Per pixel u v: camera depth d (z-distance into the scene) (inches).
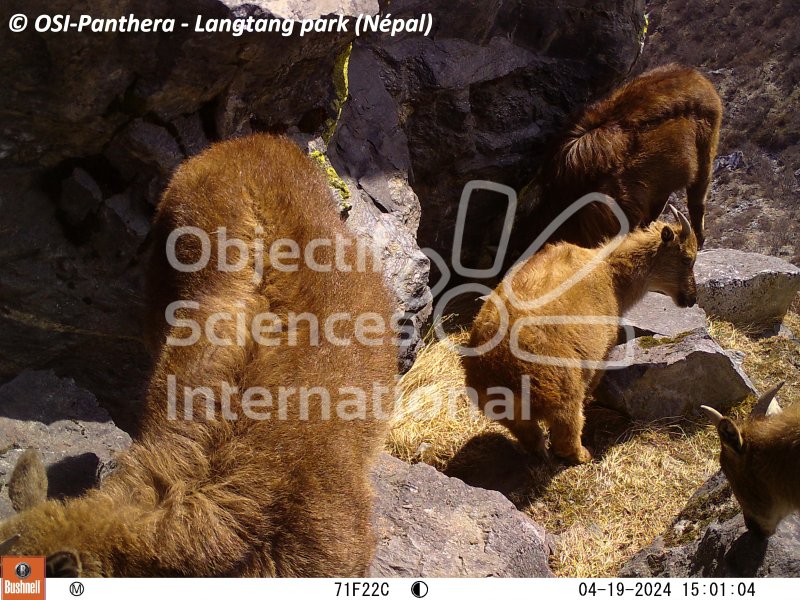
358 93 257.3
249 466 109.0
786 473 157.6
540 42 304.0
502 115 298.2
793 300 339.9
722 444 167.3
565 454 227.0
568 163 289.9
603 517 213.8
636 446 236.5
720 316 301.1
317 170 150.9
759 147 487.5
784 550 163.2
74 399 166.4
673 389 244.8
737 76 530.9
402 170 259.8
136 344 191.3
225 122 180.9
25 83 162.2
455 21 280.2
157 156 175.5
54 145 173.3
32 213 178.4
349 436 118.8
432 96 274.5
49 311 182.4
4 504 138.9
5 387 163.3
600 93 317.7
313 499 111.3
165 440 112.8
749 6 570.9
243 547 106.7
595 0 304.2
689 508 198.2
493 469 228.5
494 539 171.2
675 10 577.0
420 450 234.7
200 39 164.6
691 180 306.5
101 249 182.4
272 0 170.7
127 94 169.2
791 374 282.5
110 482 113.6
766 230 416.8
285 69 183.3
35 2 151.4
